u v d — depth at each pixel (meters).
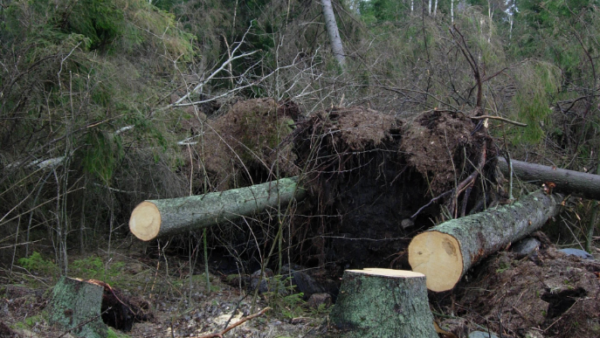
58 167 5.02
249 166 5.77
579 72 8.07
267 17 11.20
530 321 3.77
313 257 5.55
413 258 3.76
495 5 10.60
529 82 6.44
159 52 6.40
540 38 8.69
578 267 4.10
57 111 4.66
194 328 3.76
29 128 4.72
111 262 5.25
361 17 12.41
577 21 8.15
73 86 4.77
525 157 7.17
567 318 3.68
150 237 4.28
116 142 4.96
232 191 4.87
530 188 6.01
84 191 5.45
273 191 5.11
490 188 5.09
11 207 4.69
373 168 5.23
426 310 3.08
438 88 7.42
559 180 5.80
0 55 4.71
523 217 4.75
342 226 5.37
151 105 5.37
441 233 3.67
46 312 3.20
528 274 4.09
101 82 4.82
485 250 4.07
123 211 6.21
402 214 5.16
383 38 9.52
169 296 4.55
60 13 5.09
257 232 5.86
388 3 12.68
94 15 5.33
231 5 11.99
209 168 5.45
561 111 7.51
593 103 7.38
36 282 4.09
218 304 4.27
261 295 4.64
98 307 3.26
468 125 5.03
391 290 2.98
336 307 3.12
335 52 10.19
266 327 3.77
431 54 8.23
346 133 5.06
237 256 5.80
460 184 4.69
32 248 4.91
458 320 3.84
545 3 8.77
